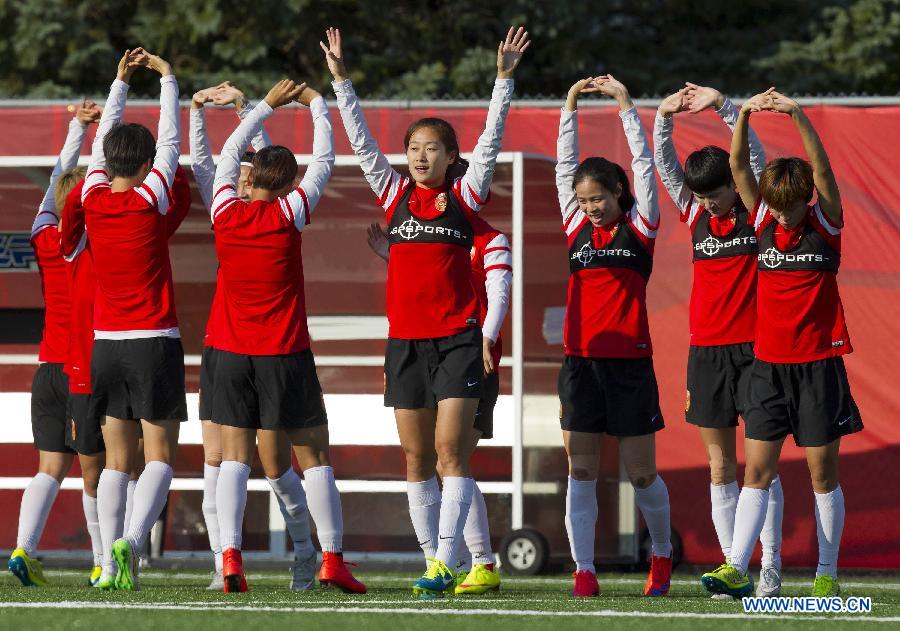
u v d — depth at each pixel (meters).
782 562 32.47
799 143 32.88
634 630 16.19
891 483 32.03
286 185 21.84
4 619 16.70
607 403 22.62
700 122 33.00
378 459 32.84
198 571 30.56
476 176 20.59
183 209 22.89
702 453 32.69
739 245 22.97
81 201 23.34
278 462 22.36
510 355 32.22
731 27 59.53
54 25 53.56
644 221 22.64
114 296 22.02
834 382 20.58
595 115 33.41
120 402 22.34
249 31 53.81
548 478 31.22
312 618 17.02
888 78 57.00
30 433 33.62
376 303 33.78
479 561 22.69
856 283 32.44
